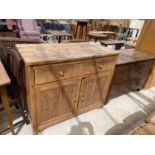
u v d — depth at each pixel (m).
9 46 1.92
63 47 1.44
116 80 1.84
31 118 1.38
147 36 2.29
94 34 4.22
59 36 4.00
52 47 1.40
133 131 1.17
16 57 1.19
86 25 4.76
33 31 3.37
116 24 5.50
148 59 2.04
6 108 1.16
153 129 1.14
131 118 1.86
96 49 1.51
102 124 1.70
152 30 2.20
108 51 1.48
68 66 1.19
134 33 5.20
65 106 1.48
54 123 1.53
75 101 1.52
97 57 1.34
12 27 3.28
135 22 5.10
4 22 3.19
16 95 1.41
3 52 1.83
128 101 2.20
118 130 1.64
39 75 1.08
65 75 1.23
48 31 4.26
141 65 2.03
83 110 1.72
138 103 2.19
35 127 1.39
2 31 3.15
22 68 1.21
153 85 2.69
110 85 1.81
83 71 1.34
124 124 1.74
